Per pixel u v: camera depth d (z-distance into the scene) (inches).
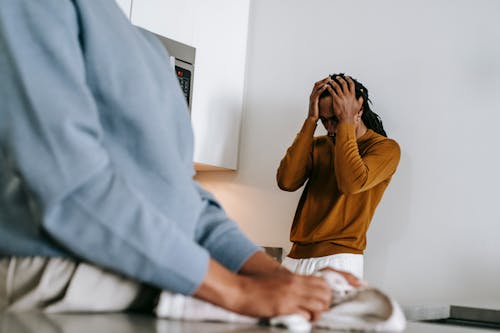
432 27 95.8
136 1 100.8
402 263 93.0
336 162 84.7
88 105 19.7
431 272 90.3
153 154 21.9
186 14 107.8
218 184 118.2
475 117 89.7
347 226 86.4
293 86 110.7
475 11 92.1
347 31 105.0
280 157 110.1
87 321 18.9
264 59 115.5
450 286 88.4
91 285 21.1
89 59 21.2
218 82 112.6
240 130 116.6
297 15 112.0
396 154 86.9
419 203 92.8
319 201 90.6
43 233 19.4
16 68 19.0
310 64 109.0
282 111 111.4
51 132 18.6
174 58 103.2
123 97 21.5
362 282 24.9
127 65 22.1
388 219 95.4
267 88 114.3
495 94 88.5
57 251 20.4
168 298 21.4
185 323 20.5
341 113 86.8
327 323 21.6
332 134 91.5
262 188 111.7
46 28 19.8
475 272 86.6
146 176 21.7
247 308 20.8
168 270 19.6
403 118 96.4
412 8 98.3
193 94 108.0
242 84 117.3
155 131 22.1
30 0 20.0
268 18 116.3
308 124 91.4
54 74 19.5
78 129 19.1
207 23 111.3
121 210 18.9
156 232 19.3
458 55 92.7
